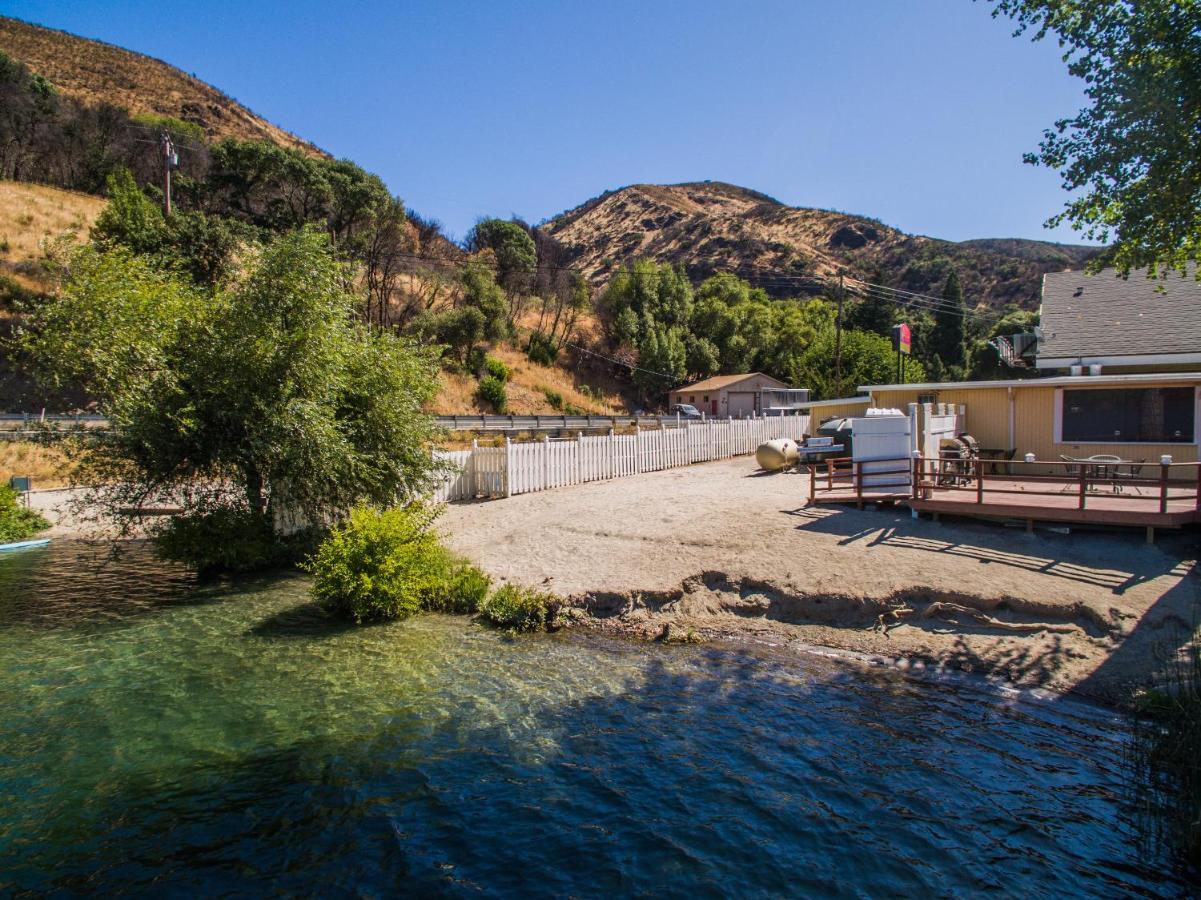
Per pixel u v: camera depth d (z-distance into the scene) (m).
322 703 7.39
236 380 12.29
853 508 13.23
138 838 5.00
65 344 11.79
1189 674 7.06
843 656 8.64
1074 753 6.20
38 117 53.28
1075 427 16.69
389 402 14.58
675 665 8.46
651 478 19.77
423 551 11.24
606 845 4.94
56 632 9.77
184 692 7.67
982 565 10.04
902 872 4.61
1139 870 4.60
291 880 4.55
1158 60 8.91
